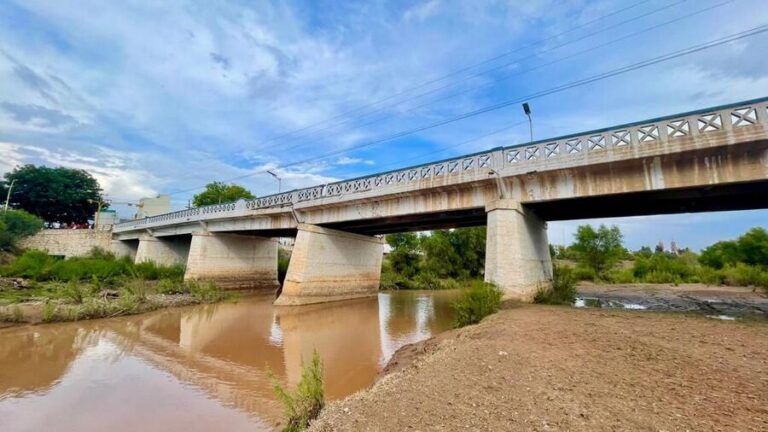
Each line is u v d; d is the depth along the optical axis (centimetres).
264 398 1027
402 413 539
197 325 2102
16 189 6297
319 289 2952
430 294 3941
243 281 4116
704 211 2225
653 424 450
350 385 1130
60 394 1051
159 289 3228
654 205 1995
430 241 5575
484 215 2372
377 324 2164
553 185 1747
